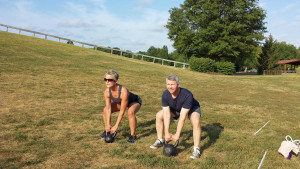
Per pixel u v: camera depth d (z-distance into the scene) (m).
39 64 15.09
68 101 7.87
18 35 30.12
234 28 33.38
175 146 4.14
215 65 30.88
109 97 4.45
